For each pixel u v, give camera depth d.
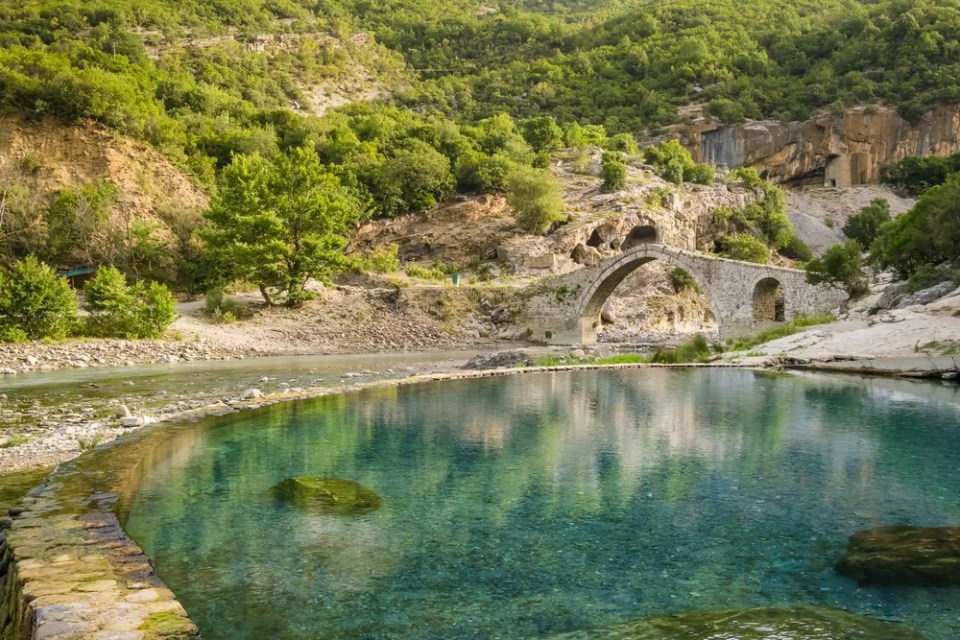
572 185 90.50
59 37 118.81
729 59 146.88
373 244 78.69
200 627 4.54
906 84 124.25
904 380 19.58
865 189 120.12
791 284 43.69
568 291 55.06
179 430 12.16
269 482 8.56
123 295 39.19
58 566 5.14
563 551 6.10
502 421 13.20
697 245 90.69
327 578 5.46
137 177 65.38
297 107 135.88
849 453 10.09
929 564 5.62
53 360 31.94
